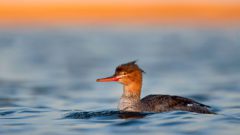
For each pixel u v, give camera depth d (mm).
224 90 24797
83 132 14016
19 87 26203
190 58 38188
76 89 25750
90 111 17484
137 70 17219
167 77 29484
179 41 51312
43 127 14781
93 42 50750
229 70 32062
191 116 15648
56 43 49969
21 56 39719
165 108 16422
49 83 27609
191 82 27578
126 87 17188
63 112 17531
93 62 36219
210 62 35875
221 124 14664
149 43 49500
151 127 14359
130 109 16844
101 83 27906
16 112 17547
